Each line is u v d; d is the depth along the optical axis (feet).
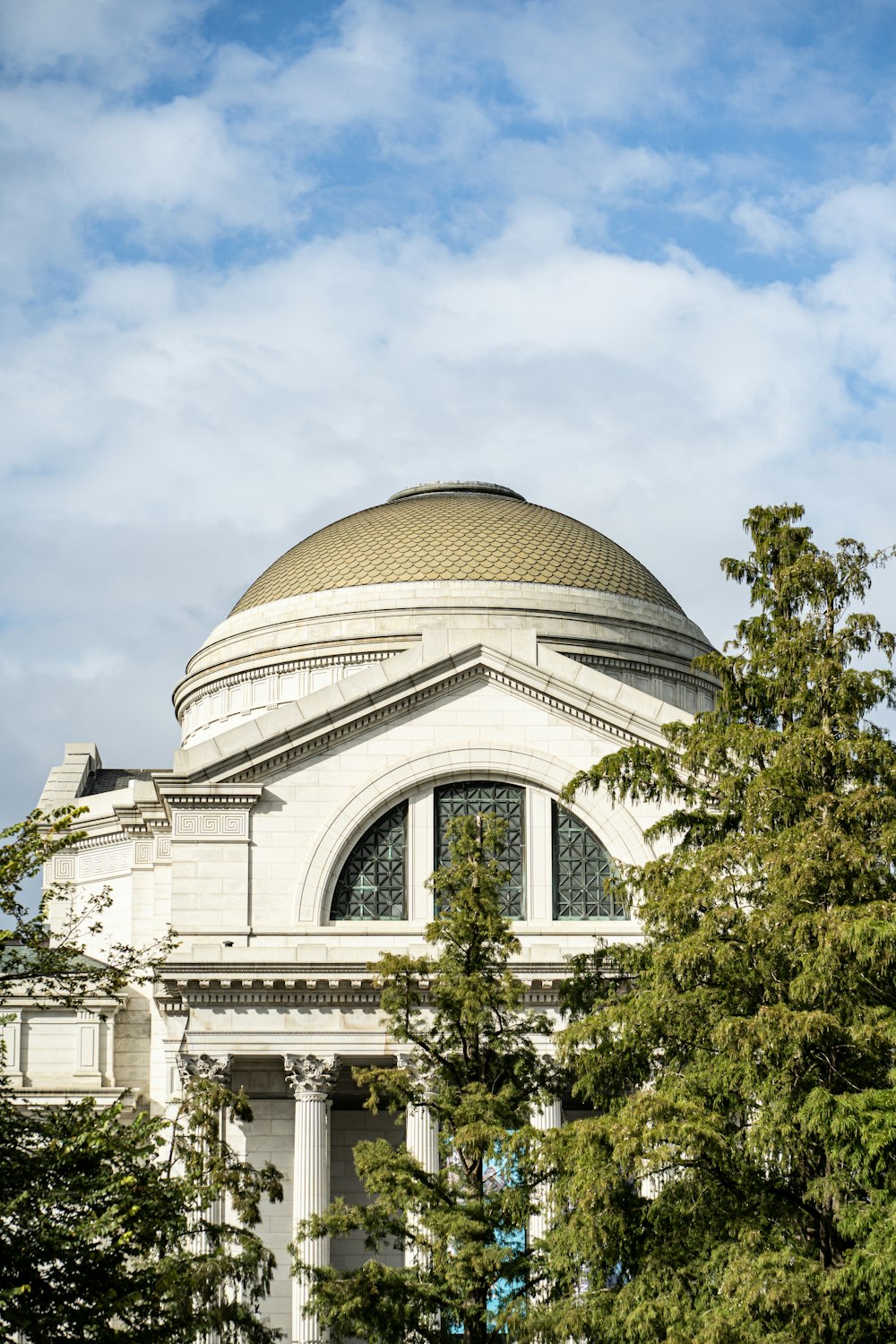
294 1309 173.78
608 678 193.67
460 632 195.11
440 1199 128.57
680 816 135.95
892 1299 109.09
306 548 273.54
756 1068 118.32
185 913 186.60
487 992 131.44
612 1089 131.23
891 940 112.78
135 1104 204.44
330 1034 179.22
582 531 273.95
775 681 131.85
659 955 123.85
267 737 191.11
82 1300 116.26
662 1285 116.78
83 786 264.72
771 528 138.21
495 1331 125.39
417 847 190.70
